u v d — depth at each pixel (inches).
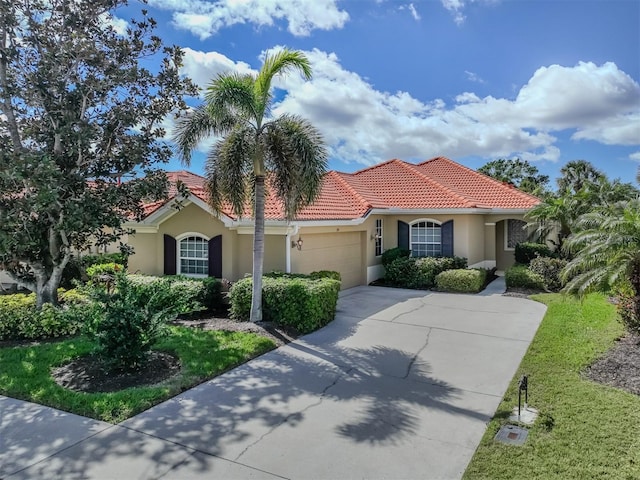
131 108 478.3
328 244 682.8
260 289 459.5
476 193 910.4
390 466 202.7
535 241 899.4
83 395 279.1
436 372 328.5
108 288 542.6
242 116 442.3
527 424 239.5
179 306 362.0
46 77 425.1
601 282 386.3
